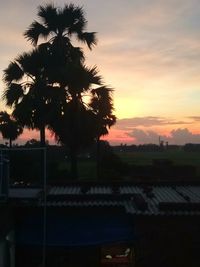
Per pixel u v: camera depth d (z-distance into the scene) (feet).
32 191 42.96
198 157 241.55
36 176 76.74
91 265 42.80
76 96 78.89
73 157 80.33
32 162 78.43
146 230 39.83
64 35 90.43
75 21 90.12
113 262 42.60
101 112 80.69
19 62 81.20
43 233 41.78
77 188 53.36
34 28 89.45
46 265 42.91
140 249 39.86
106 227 42.04
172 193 49.24
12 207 40.42
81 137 79.25
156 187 54.13
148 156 252.83
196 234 39.68
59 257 43.04
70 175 82.48
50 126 78.79
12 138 112.16
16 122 82.02
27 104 78.02
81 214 42.32
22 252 42.86
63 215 42.39
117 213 42.29
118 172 98.78
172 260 39.75
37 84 78.59
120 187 53.93
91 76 79.77
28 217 42.50
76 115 77.82
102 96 80.64
